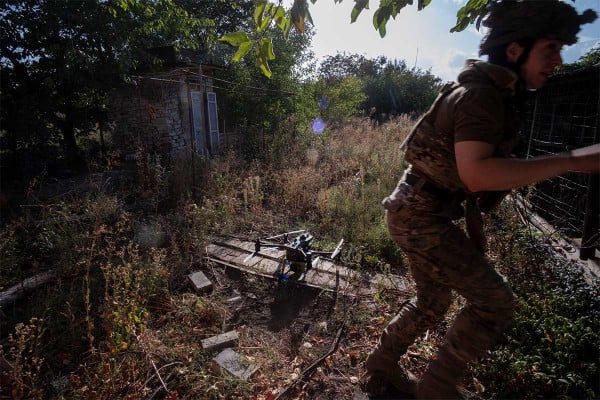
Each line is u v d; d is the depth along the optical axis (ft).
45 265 14.01
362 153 30.19
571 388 7.72
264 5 5.78
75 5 26.30
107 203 18.33
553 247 14.24
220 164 25.61
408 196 5.97
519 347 8.75
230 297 12.20
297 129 38.37
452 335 5.87
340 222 18.43
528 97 5.51
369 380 7.51
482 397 7.60
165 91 31.45
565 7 4.77
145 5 29.78
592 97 16.74
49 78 26.35
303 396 7.88
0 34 24.90
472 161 4.74
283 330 10.42
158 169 23.53
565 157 4.51
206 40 37.70
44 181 23.65
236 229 18.38
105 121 32.58
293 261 13.28
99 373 8.23
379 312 10.83
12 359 8.93
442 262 5.85
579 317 9.55
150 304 11.45
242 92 39.78
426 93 89.71
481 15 7.67
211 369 8.74
